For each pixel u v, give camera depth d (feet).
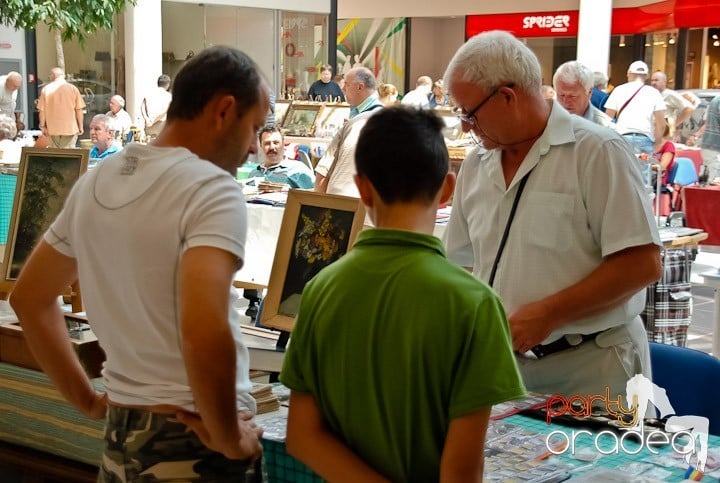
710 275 13.71
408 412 4.65
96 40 45.50
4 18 34.71
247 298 18.52
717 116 22.50
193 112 5.32
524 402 7.47
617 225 7.43
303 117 34.65
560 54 66.03
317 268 8.38
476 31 67.77
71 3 35.17
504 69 7.41
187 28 48.47
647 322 14.75
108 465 5.42
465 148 24.98
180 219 5.03
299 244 8.52
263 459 5.76
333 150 17.74
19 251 10.66
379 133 4.79
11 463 8.84
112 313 5.30
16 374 8.76
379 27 74.43
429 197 4.79
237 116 5.34
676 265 14.71
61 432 8.54
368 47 75.10
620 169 7.48
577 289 7.48
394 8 71.72
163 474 5.21
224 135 5.36
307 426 5.01
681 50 55.06
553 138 7.67
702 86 54.80
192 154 5.26
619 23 58.54
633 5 57.57
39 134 36.22
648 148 26.23
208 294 4.86
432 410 4.66
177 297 5.11
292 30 52.34
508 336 4.64
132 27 44.65
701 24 51.70
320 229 8.44
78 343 7.93
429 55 75.46
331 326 4.81
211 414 4.95
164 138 5.43
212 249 4.96
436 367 4.55
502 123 7.57
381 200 4.82
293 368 5.05
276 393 7.65
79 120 39.29
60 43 42.06
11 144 23.97
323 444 4.94
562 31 63.31
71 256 5.70
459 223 8.67
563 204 7.64
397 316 4.60
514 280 7.86
